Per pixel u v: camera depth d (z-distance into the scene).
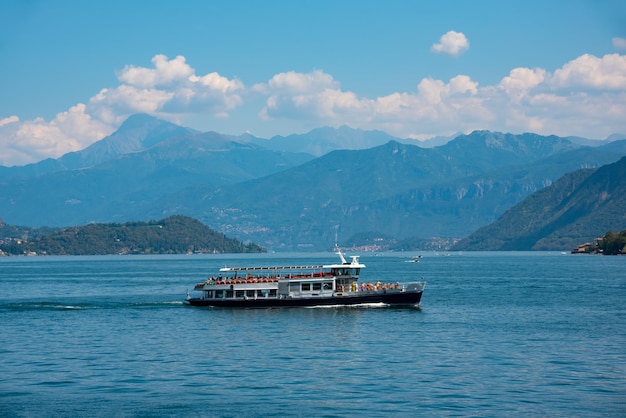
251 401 80.62
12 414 76.56
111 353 107.81
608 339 117.06
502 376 90.94
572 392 83.38
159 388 86.19
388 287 163.00
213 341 117.50
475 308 160.88
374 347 110.94
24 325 137.75
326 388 85.69
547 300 181.00
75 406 79.12
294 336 121.50
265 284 160.25
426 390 84.56
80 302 183.50
